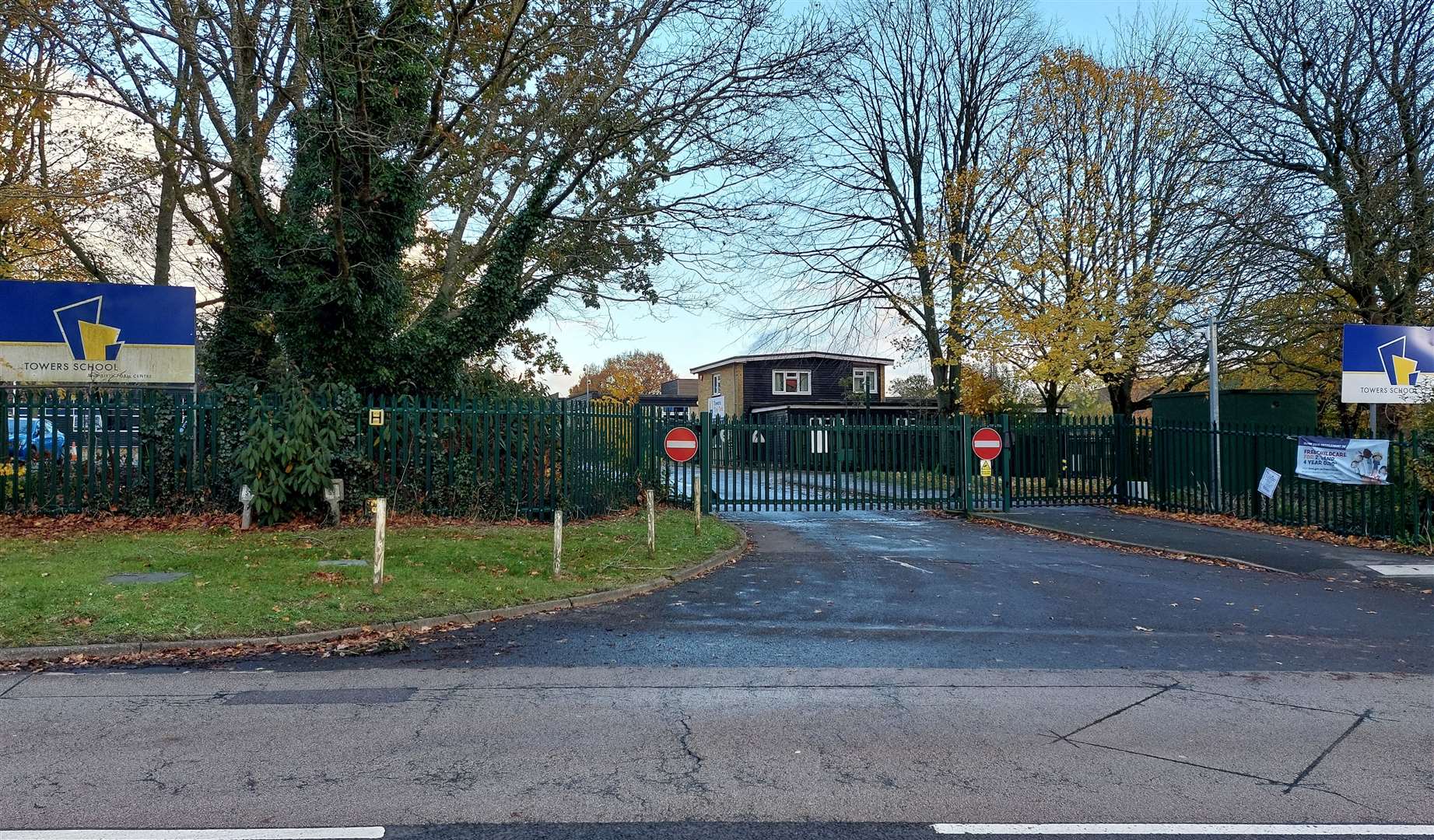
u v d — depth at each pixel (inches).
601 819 164.4
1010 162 1050.7
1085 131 992.9
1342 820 165.9
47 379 543.5
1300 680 271.6
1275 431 650.8
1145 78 991.0
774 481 765.3
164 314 557.0
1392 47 759.1
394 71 605.9
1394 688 262.4
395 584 371.2
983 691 255.6
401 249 659.4
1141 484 802.2
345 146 559.2
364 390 639.1
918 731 218.2
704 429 742.5
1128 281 970.7
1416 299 757.9
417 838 155.3
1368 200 724.7
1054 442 808.9
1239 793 179.0
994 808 170.6
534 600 366.0
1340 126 775.7
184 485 538.9
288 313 616.7
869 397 1800.0
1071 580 443.5
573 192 747.4
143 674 266.4
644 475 732.7
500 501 588.7
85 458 531.8
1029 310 1002.7
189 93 563.2
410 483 573.0
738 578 445.7
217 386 563.8
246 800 170.9
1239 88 829.2
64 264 837.8
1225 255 828.6
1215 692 256.8
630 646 309.0
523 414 595.2
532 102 706.8
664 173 739.4
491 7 669.3
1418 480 526.9
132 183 605.3
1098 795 177.6
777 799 174.6
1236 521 660.1
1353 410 925.2
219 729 214.7
